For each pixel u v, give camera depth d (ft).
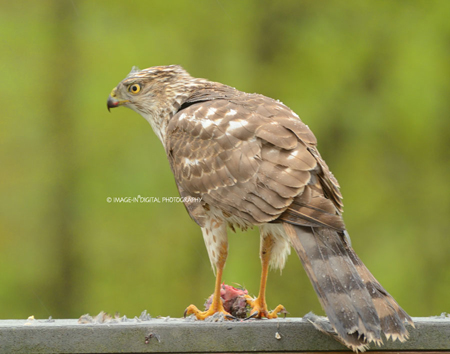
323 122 50.08
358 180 50.42
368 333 13.71
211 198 17.70
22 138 50.80
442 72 49.65
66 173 49.85
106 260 48.75
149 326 15.20
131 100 22.40
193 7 51.57
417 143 50.31
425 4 51.60
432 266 49.57
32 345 15.07
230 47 50.96
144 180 47.98
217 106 18.71
